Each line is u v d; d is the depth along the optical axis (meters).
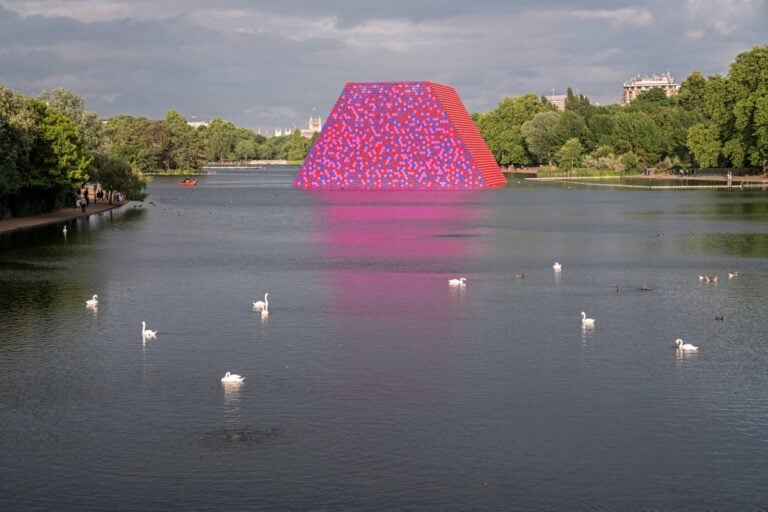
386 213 117.94
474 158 193.88
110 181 130.88
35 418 28.64
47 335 40.31
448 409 29.28
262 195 167.00
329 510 22.16
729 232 86.62
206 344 38.47
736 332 40.44
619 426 27.67
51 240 81.88
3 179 91.81
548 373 33.53
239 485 23.55
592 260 66.31
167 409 29.47
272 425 27.84
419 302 48.31
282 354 36.59
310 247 76.25
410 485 23.52
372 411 29.14
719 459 25.09
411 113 195.38
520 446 26.06
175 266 63.41
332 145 199.62
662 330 41.00
